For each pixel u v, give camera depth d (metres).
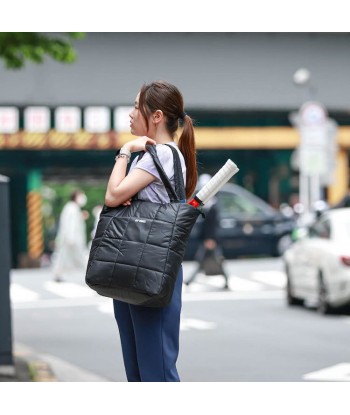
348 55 82.56
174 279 11.10
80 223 51.69
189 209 11.19
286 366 23.00
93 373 21.91
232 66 80.56
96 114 76.25
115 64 78.44
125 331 11.76
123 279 11.05
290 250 37.78
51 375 21.08
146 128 11.83
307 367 22.81
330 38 82.69
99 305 39.12
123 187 11.31
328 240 34.69
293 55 81.75
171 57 79.94
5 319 21.14
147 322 11.40
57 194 103.75
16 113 75.00
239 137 77.38
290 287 37.59
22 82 75.69
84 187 104.50
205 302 39.72
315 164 56.84
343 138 80.12
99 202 104.50
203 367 22.92
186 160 11.89
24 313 36.47
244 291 44.34
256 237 64.62
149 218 11.16
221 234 64.12
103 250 11.20
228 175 11.37
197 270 45.28
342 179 80.19
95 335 29.62
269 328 30.89
